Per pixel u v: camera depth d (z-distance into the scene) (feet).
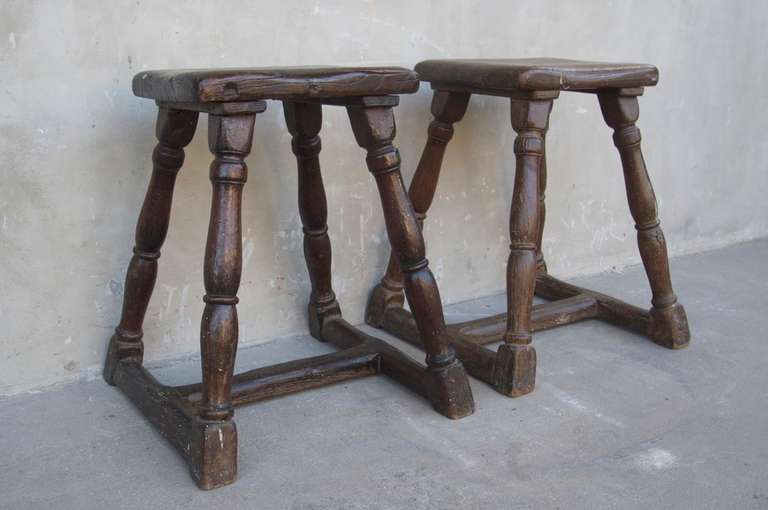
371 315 6.86
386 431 4.99
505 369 5.52
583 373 5.92
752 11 9.14
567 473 4.52
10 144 5.18
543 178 7.29
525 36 7.41
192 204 5.93
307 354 6.23
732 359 6.22
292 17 6.10
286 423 5.08
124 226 5.68
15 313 5.40
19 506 4.16
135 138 5.60
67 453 4.69
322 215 6.10
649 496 4.31
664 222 9.05
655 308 6.47
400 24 6.64
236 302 4.40
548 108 5.50
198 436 4.33
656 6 8.30
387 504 4.20
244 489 4.33
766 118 9.66
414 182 6.54
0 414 5.17
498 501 4.24
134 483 4.39
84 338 5.68
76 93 5.34
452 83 5.94
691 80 8.80
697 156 9.12
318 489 4.34
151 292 5.52
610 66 5.74
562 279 8.24
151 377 5.26
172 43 5.64
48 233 5.41
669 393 5.60
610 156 8.29
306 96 4.44
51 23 5.18
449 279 7.44
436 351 5.20
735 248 9.60
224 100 4.16
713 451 4.80
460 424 5.10
